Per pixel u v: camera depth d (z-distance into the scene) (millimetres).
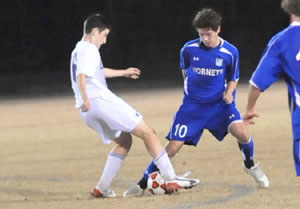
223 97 18953
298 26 12586
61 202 18188
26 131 39562
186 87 19531
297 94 12523
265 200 16984
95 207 17047
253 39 93500
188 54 19312
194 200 17531
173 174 18594
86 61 17859
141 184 19062
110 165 18844
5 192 20578
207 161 25297
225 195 18203
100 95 18156
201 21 18500
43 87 75062
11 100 63219
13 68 90438
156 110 47594
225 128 19562
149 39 92938
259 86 12680
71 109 51875
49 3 92188
